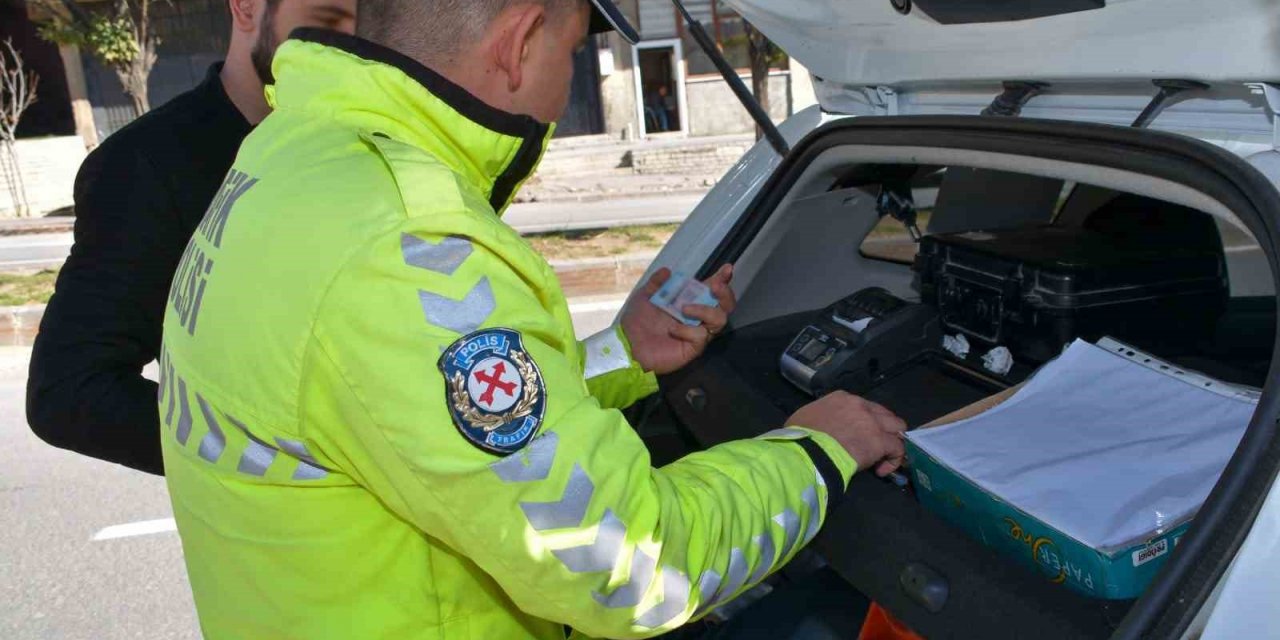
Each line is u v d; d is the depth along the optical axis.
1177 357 1.82
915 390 1.78
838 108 2.04
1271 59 1.11
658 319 1.74
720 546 1.15
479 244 1.05
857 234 2.26
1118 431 1.30
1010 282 1.77
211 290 1.12
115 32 12.91
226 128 1.79
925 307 1.88
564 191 13.95
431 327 1.01
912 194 2.24
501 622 1.23
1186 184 1.20
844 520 1.40
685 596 1.11
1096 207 2.07
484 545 1.04
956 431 1.37
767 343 2.11
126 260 1.68
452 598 1.19
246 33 1.78
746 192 2.15
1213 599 0.98
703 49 1.95
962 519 1.30
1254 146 1.18
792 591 1.64
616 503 1.05
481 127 1.15
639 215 11.35
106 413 1.63
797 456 1.26
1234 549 0.98
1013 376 1.76
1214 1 1.13
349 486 1.13
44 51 17.72
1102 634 1.09
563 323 1.16
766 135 2.09
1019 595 1.17
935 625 1.24
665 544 1.09
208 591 1.24
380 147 1.09
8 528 4.33
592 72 18.42
